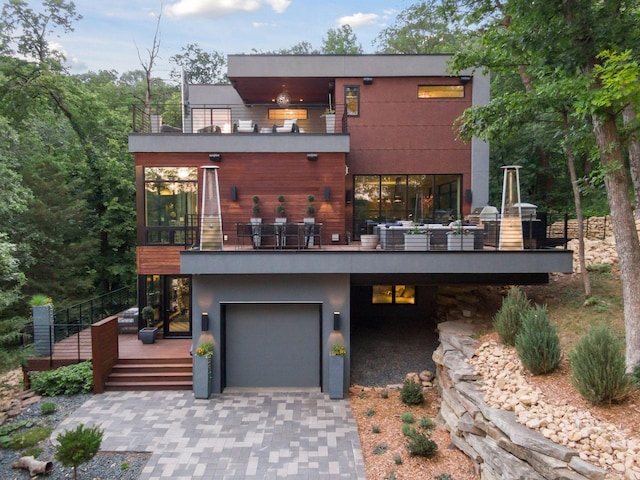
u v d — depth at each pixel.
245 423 8.41
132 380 10.24
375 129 13.77
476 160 13.72
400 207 13.96
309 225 10.83
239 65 13.51
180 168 12.17
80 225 19.23
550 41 7.67
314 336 10.29
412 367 10.72
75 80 20.02
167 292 12.48
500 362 7.29
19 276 10.68
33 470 6.79
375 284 10.30
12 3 17.88
